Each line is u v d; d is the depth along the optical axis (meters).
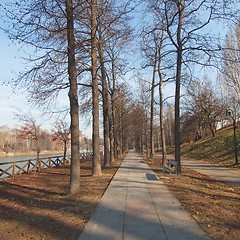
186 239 5.20
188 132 58.78
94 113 15.75
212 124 47.09
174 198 8.80
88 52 14.36
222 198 8.98
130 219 6.58
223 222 6.26
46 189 12.30
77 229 6.05
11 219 7.28
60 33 10.72
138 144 66.06
